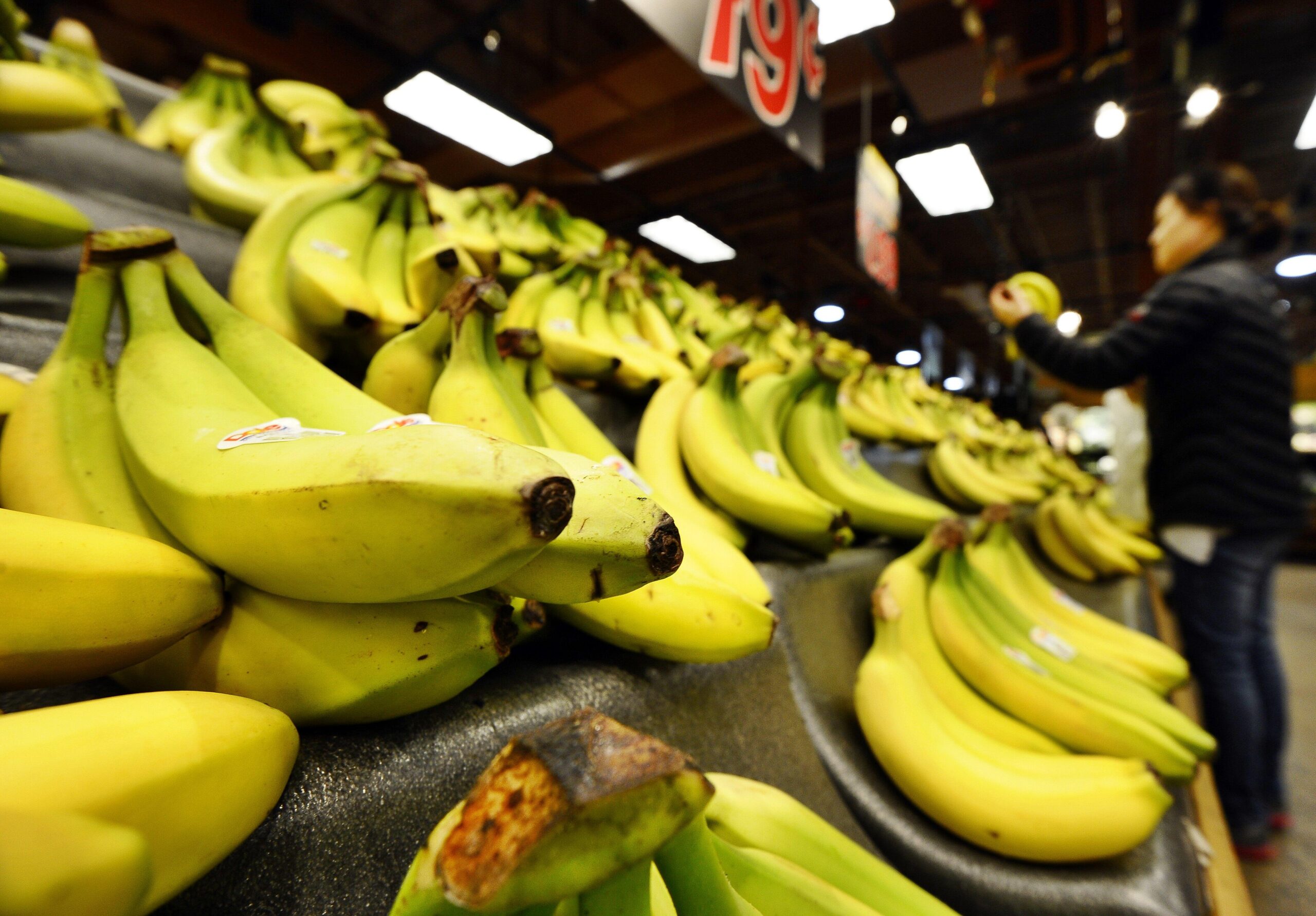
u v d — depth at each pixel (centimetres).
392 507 28
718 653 56
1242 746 135
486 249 102
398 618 37
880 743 78
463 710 44
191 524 35
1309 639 313
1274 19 340
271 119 139
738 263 731
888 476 176
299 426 38
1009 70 386
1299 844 143
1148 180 477
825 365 112
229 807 28
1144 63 382
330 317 70
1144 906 65
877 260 308
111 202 94
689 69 384
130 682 40
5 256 84
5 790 21
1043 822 67
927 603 95
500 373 63
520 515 27
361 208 91
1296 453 133
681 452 95
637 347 126
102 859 15
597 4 476
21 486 42
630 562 36
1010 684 87
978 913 68
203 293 55
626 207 583
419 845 38
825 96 436
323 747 38
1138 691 94
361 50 375
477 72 480
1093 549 201
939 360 798
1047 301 218
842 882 49
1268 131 441
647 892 22
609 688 54
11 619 28
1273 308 133
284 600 38
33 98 91
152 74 410
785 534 87
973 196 368
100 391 47
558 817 18
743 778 64
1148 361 138
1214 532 133
